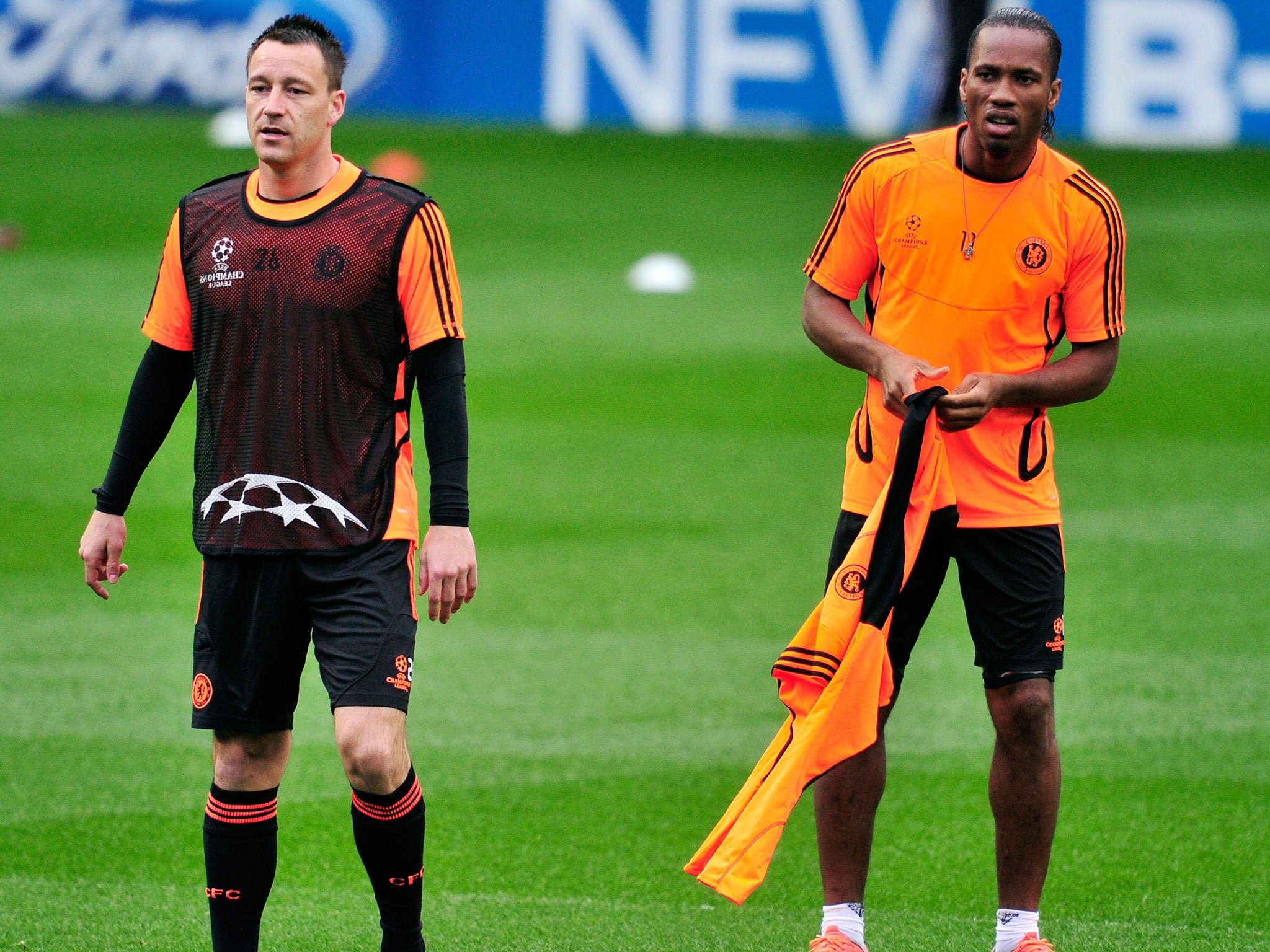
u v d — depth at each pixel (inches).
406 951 479.8
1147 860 597.3
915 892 570.9
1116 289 506.6
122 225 2273.6
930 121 3095.5
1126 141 3309.5
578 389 1502.2
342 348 458.9
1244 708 765.9
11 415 1339.8
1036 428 502.9
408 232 461.4
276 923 534.6
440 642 858.8
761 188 2768.2
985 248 495.2
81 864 580.1
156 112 3304.6
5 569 965.8
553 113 3420.3
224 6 3280.0
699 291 1995.6
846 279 519.8
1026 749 498.9
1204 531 1090.1
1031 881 505.4
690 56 3376.0
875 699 482.3
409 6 3383.4
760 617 904.3
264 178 469.1
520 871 582.6
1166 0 3287.4
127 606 911.7
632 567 995.3
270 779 474.3
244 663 464.1
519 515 1110.4
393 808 458.6
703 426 1376.7
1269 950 519.8
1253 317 1931.6
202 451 470.3
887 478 507.5
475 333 1732.3
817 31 3336.6
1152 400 1513.3
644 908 552.1
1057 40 487.2
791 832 637.3
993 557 499.5
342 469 459.2
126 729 725.9
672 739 722.8
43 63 3321.9
